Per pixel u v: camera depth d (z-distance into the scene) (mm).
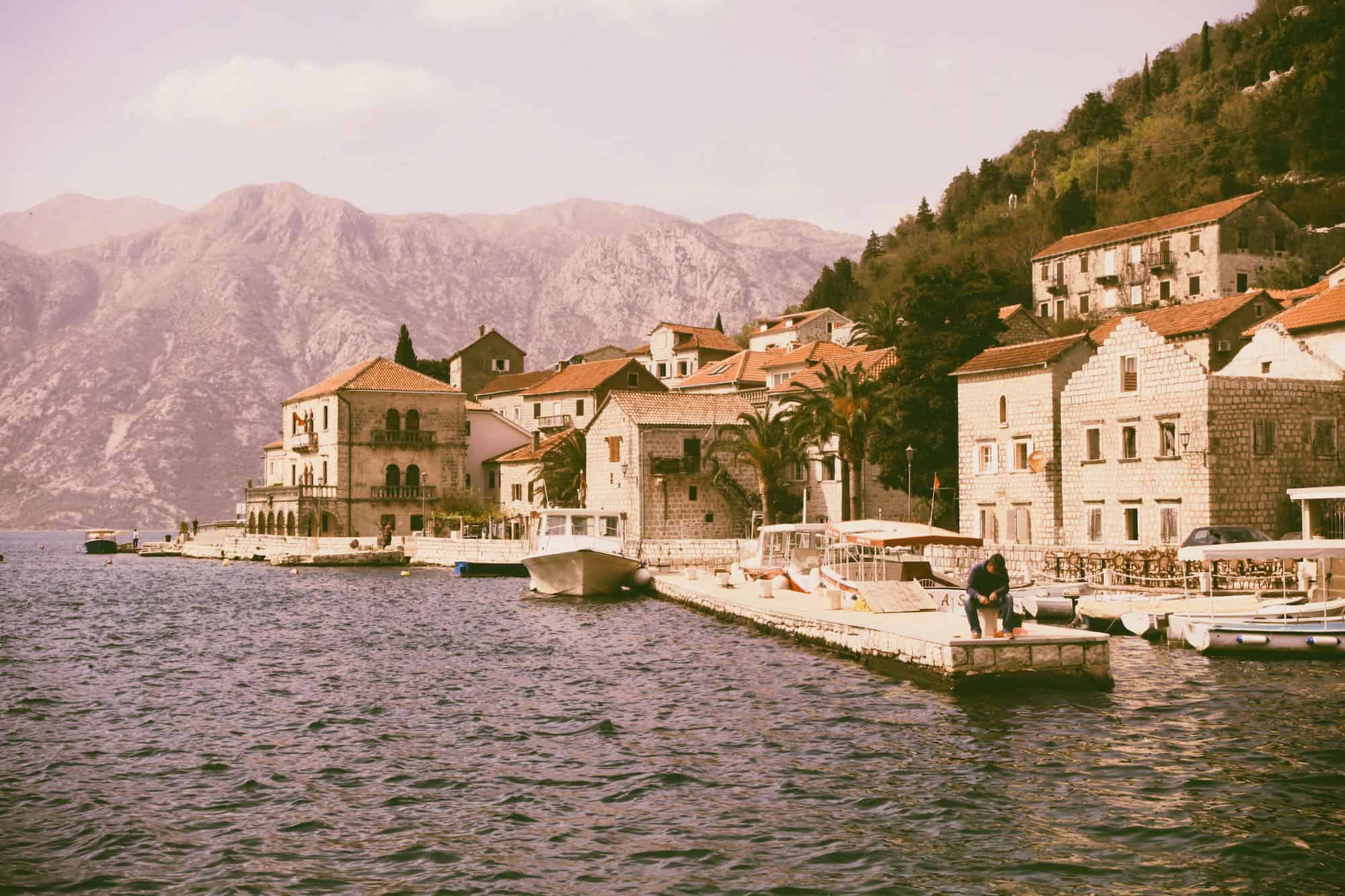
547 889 16875
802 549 56562
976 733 26188
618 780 22766
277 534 113812
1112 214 141750
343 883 17234
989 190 178375
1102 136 172500
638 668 37250
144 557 135500
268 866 17984
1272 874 17078
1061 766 23188
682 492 84875
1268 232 102625
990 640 30484
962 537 43969
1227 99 155875
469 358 149500
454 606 60844
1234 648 36094
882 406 70625
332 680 35875
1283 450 50750
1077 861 17719
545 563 64562
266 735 27406
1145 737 25469
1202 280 102000
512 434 122062
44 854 18578
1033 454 57406
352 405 109188
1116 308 108312
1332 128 134250
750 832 19359
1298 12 161250
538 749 25625
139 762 24688
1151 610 40750
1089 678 30797
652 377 116312
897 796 21297
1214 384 49750
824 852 18281
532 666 38250
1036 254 136500
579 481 92625
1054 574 50500
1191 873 17156
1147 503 52688
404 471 110812
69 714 30406
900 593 41062
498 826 19891
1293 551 36750
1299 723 26734
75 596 72688
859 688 32125
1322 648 35438
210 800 21656
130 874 17656
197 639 47781
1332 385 51781
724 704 30469
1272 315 66000
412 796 21859
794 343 117000
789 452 79312
